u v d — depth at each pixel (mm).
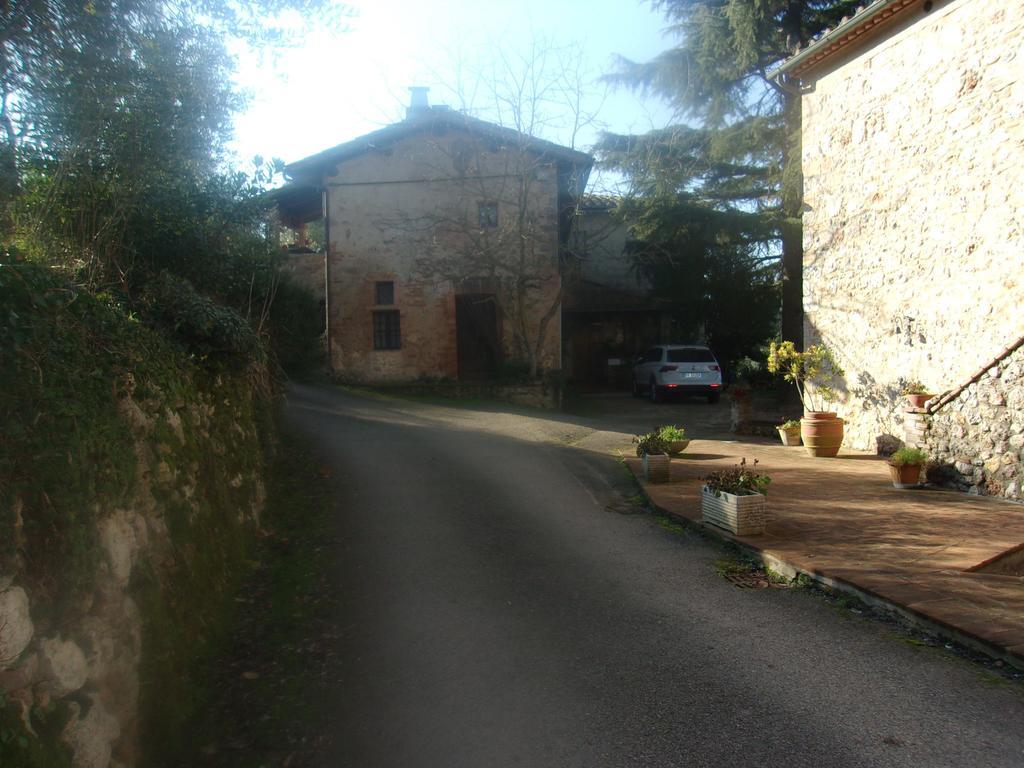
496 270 18453
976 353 8836
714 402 20094
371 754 3338
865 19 10055
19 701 2445
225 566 5219
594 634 4656
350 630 4715
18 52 4082
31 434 2803
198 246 6641
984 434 8195
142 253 6066
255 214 7070
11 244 3951
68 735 2664
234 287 7539
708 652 4375
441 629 4734
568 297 24141
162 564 4098
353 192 18562
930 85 9500
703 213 18203
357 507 7633
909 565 5680
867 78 10703
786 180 16297
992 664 4148
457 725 3576
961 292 9047
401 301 18516
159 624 3750
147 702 3451
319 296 20891
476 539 6730
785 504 7938
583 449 11797
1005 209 8391
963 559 5805
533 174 17609
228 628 4652
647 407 19312
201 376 5656
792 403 18594
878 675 4047
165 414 4535
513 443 11781
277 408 9406
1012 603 4828
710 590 5508
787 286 18094
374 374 18484
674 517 7617
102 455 3369
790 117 16797
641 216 18906
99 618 3125
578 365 25234
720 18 17094
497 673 4117
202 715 3670
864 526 6914
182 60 5148
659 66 18672
